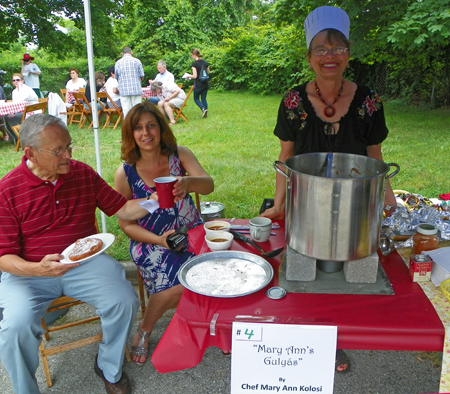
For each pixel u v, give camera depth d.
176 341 1.29
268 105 11.86
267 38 14.64
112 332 2.02
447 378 1.20
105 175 5.60
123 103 8.12
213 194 4.79
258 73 14.58
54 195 2.07
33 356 1.94
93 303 2.04
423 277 1.43
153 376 2.22
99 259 2.18
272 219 2.10
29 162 2.04
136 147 2.26
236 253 1.65
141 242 2.31
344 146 2.08
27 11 13.16
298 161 1.58
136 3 18.19
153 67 18.95
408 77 10.42
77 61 20.41
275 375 1.25
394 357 2.32
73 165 2.16
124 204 2.28
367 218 1.28
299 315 1.27
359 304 1.31
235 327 1.22
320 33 1.81
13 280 2.05
